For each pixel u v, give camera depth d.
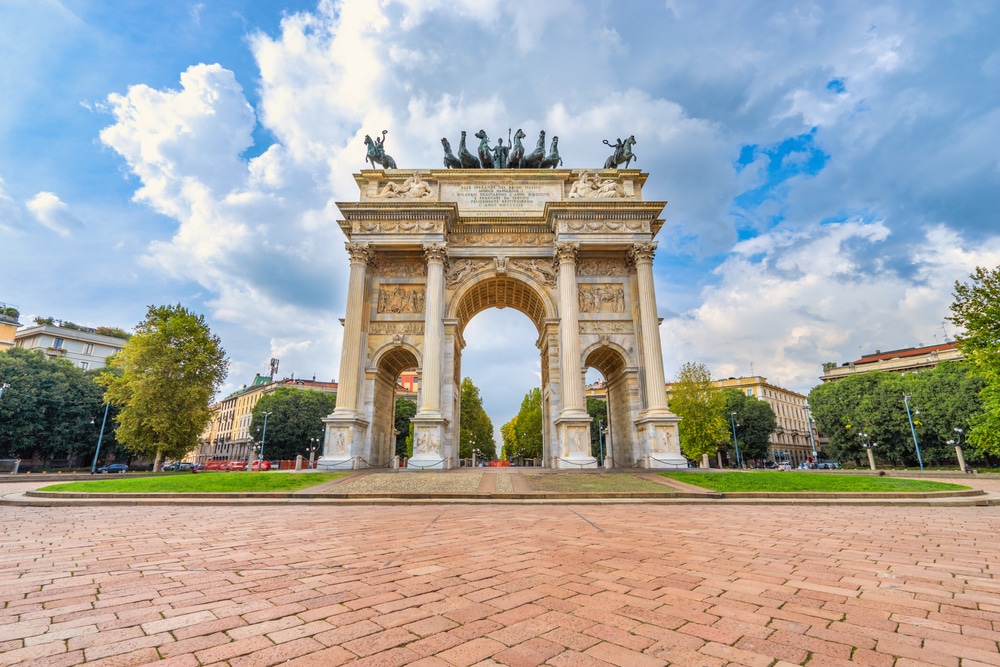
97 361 104.38
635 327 39.78
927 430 72.06
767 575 7.79
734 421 94.75
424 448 34.75
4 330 92.44
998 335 34.44
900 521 14.89
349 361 36.94
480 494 21.47
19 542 10.99
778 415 142.12
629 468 35.09
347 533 12.21
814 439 155.38
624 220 40.00
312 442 95.31
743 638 5.12
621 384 41.91
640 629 5.38
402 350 40.28
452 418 38.31
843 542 10.91
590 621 5.63
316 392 101.38
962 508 19.31
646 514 16.55
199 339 51.72
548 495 21.31
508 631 5.30
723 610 6.03
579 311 40.44
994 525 13.98
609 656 4.66
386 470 32.69
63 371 70.38
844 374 136.88
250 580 7.44
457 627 5.42
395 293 40.81
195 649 4.77
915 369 124.25
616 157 44.72
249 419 137.00
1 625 5.43
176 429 49.41
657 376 36.59
